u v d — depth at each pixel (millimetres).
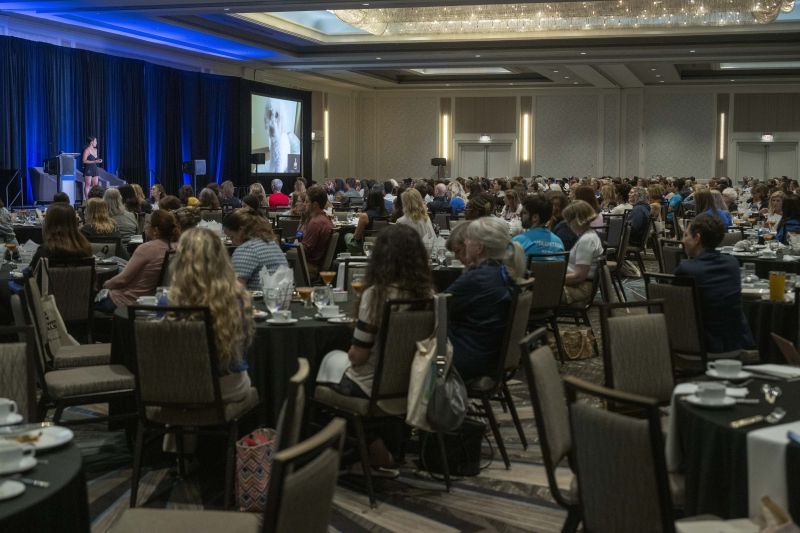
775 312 5691
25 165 15164
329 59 20000
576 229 7512
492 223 4758
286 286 4770
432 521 4016
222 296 3994
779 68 25000
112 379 4531
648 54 18297
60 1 13328
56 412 4445
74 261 6234
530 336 3201
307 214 10109
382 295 4180
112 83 17297
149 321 3955
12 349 3285
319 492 2055
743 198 18781
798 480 2652
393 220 10672
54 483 2367
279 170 22781
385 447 4637
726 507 2869
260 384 4500
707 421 2953
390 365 4195
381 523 3990
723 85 26734
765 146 26812
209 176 20609
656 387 4055
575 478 3188
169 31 16766
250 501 4031
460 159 28766
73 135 16328
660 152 27391
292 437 2344
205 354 3945
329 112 27359
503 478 4578
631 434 2564
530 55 18750
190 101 19828
